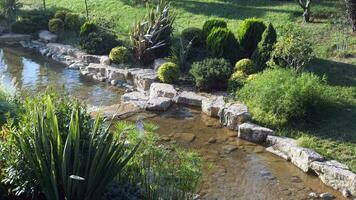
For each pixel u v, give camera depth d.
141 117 11.09
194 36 14.32
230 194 7.98
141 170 5.96
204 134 10.27
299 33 12.45
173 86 12.59
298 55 11.47
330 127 9.88
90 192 5.29
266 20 15.88
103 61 14.62
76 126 5.17
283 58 11.63
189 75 12.98
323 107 10.44
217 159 9.19
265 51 12.45
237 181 8.41
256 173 8.71
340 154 8.95
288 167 8.96
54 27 17.56
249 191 8.09
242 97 11.41
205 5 17.97
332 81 11.62
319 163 8.57
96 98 12.66
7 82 13.73
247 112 10.48
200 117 11.15
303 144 9.22
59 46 16.41
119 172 5.56
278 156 9.36
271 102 10.38
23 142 5.07
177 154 6.44
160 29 14.15
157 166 6.00
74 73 14.77
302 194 8.04
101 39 15.26
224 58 13.12
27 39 17.95
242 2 17.84
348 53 12.86
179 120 10.98
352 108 10.43
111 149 5.39
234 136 10.20
